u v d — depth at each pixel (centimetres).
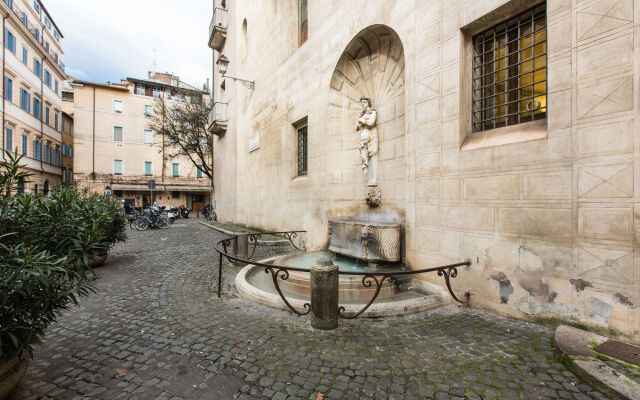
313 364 278
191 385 248
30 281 215
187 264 726
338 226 654
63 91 3828
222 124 1934
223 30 1967
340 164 781
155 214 1728
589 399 221
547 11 349
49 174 3112
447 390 237
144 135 3722
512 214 376
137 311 420
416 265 506
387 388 240
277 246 968
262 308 427
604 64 303
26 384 250
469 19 429
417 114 506
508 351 293
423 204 493
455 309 413
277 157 1126
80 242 286
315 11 850
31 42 2677
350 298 466
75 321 385
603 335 299
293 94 993
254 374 263
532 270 356
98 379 258
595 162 308
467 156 428
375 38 662
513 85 415
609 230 298
